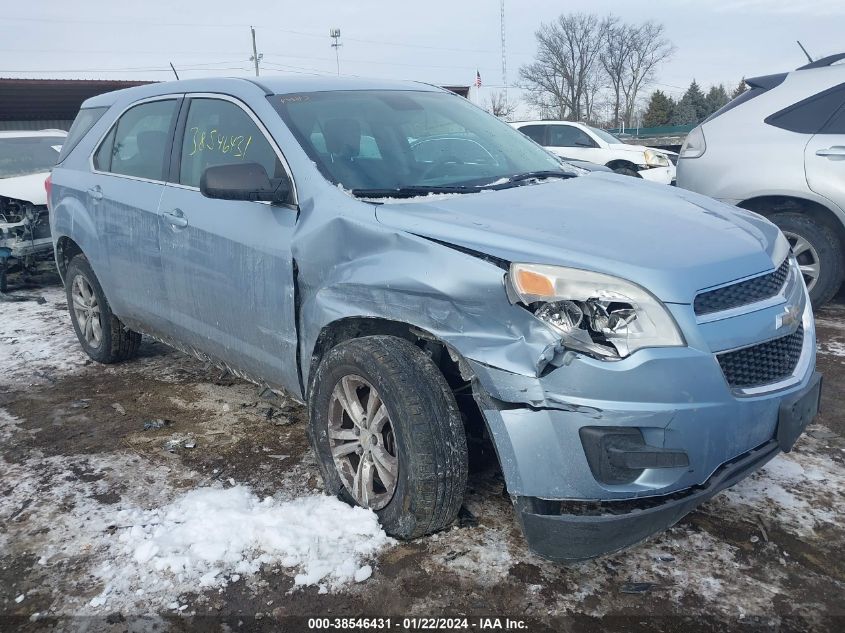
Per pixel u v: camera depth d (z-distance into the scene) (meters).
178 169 3.96
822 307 5.98
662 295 2.41
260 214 3.35
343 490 3.07
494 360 2.46
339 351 2.92
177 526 3.00
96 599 2.61
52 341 5.84
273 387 3.57
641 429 2.36
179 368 5.07
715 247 2.66
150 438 3.92
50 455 3.76
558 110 76.19
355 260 2.92
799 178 5.47
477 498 3.13
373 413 2.88
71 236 4.82
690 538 2.88
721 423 2.44
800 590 2.58
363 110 3.70
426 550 2.81
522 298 2.43
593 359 2.36
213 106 3.86
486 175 3.55
